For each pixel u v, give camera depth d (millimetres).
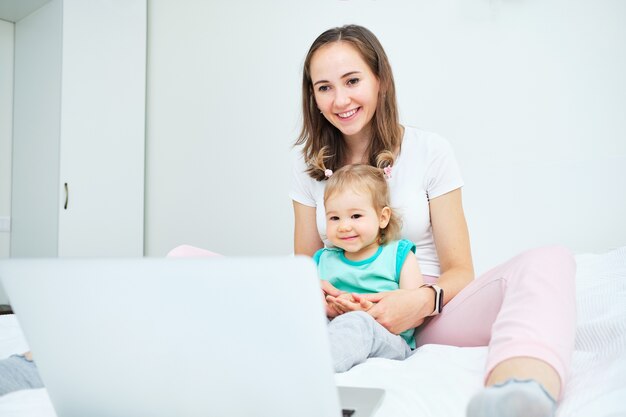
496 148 2285
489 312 1105
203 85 3211
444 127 2408
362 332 1019
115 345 623
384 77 1446
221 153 3123
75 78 3158
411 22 2494
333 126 1558
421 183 1419
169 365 601
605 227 2059
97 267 604
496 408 578
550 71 2174
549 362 713
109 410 662
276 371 560
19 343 1147
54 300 641
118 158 3316
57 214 3096
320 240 1612
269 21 2957
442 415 736
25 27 3447
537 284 849
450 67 2396
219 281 554
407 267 1321
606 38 2066
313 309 526
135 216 3387
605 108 2066
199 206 3211
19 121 3469
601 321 1013
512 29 2256
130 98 3367
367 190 1347
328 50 1422
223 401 593
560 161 2148
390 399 760
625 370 772
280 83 2922
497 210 2270
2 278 678
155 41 3438
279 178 2920
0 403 793
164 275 575
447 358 981
